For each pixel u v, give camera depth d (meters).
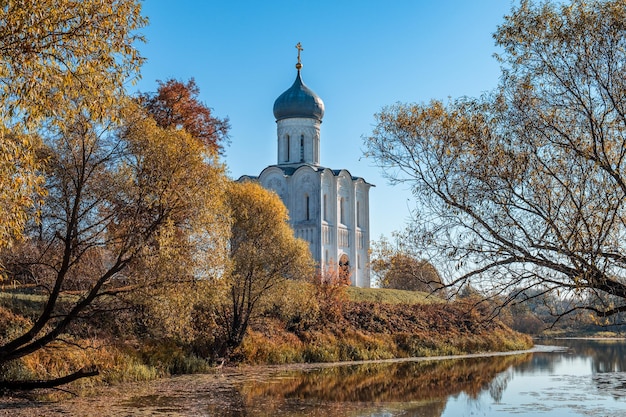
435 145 18.36
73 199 23.17
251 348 41.31
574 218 16.44
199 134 50.28
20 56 15.14
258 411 24.72
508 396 29.88
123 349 32.50
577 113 17.58
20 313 30.27
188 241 23.67
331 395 29.34
